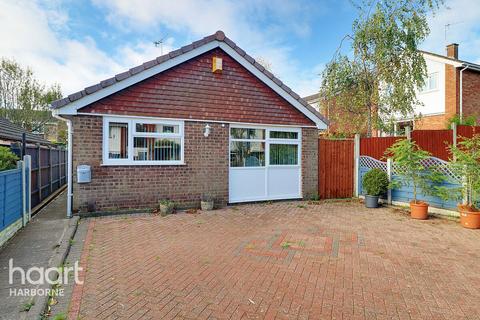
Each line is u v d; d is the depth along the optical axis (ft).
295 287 14.11
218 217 28.58
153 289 13.78
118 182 29.30
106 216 28.40
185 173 32.27
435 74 64.95
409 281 14.89
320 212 31.45
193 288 13.91
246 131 35.96
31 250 18.98
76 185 27.96
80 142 27.89
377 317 11.64
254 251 19.06
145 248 19.42
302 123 38.63
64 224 25.34
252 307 12.26
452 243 21.09
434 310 12.19
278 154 37.86
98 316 11.51
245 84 35.14
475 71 63.36
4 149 24.58
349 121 51.98
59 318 11.28
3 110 90.12
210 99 33.30
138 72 29.19
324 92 51.42
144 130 30.53
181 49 31.04
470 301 12.93
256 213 30.58
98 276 15.15
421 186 30.19
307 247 19.95
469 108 62.54
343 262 17.34
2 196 20.08
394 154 33.96
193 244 20.33
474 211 25.31
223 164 34.14
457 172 27.53
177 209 31.73
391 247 20.15
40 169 36.01
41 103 95.86
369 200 33.99
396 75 46.91
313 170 39.42
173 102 31.53
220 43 33.22
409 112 50.29
